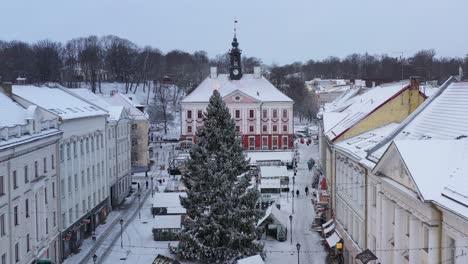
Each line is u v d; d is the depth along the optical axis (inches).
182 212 2637.8
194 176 1868.8
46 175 1876.2
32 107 1827.0
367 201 1531.7
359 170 1624.0
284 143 5083.7
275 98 5103.3
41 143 1818.4
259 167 3585.1
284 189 3253.0
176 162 3993.6
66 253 2064.5
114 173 2933.1
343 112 2544.3
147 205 2974.9
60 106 2247.8
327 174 2512.3
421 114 1403.8
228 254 1801.2
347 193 1856.5
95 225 2504.9
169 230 2281.0
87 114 2378.2
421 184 957.8
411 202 1072.2
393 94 1994.3
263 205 2775.6
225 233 1808.6
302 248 2123.5
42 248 1811.0
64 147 2091.5
